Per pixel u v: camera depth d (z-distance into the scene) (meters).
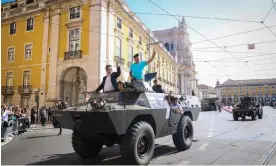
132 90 5.53
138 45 28.86
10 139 11.16
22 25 25.98
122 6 23.81
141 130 5.09
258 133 10.55
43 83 23.17
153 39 34.53
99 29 20.70
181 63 54.47
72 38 22.42
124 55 24.73
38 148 8.34
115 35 22.69
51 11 23.91
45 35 23.89
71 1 22.52
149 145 5.36
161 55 40.25
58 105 5.95
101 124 4.74
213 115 28.22
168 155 6.30
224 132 11.14
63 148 8.16
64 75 22.73
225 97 96.56
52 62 22.97
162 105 6.16
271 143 7.99
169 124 6.40
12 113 12.98
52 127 17.06
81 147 5.94
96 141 6.09
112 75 6.12
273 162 5.53
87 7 21.75
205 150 6.90
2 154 7.27
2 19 27.02
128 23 25.98
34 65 24.36
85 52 21.28
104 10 21.38
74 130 5.73
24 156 6.89
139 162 5.01
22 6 25.86
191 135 7.32
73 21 22.12
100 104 4.63
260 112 20.16
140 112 5.18
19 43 25.86
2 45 26.94
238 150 6.85
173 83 49.66
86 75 22.30
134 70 6.52
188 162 5.54
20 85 25.03
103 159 6.05
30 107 23.72
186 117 7.21
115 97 5.55
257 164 5.34
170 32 55.00
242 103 19.97
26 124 14.70
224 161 5.61
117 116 4.62
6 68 26.31
